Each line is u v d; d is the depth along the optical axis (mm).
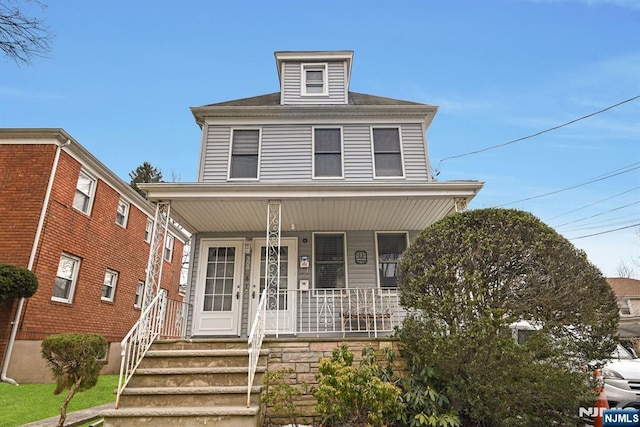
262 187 6695
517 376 3785
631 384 5734
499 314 3971
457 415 4230
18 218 8438
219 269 8578
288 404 4469
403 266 5004
